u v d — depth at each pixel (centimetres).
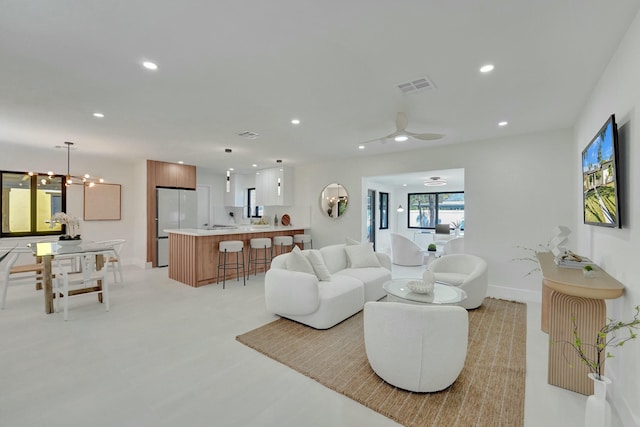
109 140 484
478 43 208
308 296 327
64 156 609
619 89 210
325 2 166
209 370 247
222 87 281
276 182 755
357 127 410
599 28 190
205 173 898
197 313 381
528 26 188
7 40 203
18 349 279
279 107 334
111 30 193
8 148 544
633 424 179
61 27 189
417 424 187
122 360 262
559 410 202
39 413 193
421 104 323
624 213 201
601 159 237
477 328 339
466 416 194
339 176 668
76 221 475
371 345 232
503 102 317
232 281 552
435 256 709
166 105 326
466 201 489
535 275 435
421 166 545
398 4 168
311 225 722
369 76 258
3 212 552
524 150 441
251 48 215
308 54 223
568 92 290
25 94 296
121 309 394
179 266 548
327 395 216
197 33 197
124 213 695
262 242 582
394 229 981
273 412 198
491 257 468
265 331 325
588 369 219
